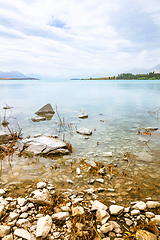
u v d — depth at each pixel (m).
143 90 56.94
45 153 7.61
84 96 39.03
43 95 41.56
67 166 6.53
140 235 3.28
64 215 3.77
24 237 3.15
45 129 12.20
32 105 25.48
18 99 33.00
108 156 7.48
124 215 3.91
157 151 8.05
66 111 20.31
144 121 14.87
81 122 14.52
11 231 3.38
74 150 8.24
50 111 18.86
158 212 4.02
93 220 3.75
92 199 4.51
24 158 7.29
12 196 4.56
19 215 3.82
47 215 3.74
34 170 6.17
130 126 13.06
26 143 8.43
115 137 10.29
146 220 3.74
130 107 23.17
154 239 3.21
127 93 45.88
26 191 4.81
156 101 29.27
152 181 5.44
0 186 5.05
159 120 15.27
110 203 4.34
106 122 14.52
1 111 20.06
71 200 4.41
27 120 15.32
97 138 10.11
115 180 5.51
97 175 5.83
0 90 60.06
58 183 5.30
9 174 5.84
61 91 56.34
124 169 6.28
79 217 3.79
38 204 4.25
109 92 50.12
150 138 10.06
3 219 3.68
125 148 8.46
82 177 5.69
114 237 3.28
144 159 7.15
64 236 3.28
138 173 5.97
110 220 3.75
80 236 3.29
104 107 23.30
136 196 4.64
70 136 10.51
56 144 8.18
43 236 3.19
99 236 3.27
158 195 4.70
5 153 7.75
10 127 12.68
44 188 4.94
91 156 7.51
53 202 4.28
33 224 3.57
